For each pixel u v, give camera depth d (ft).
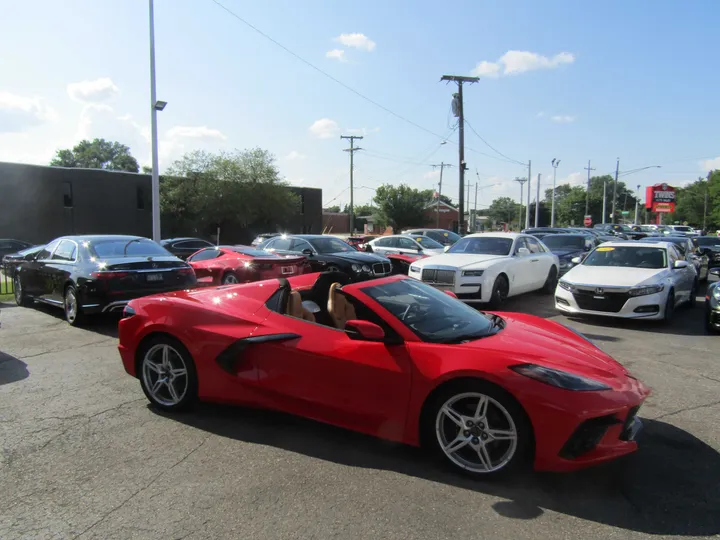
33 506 9.60
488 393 10.18
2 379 17.61
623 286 26.96
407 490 10.09
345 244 45.06
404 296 13.32
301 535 8.61
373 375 11.30
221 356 13.24
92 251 27.30
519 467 10.11
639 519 9.07
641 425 11.14
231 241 137.49
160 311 14.43
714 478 10.61
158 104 57.26
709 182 229.86
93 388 16.63
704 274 48.65
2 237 103.81
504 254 34.83
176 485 10.35
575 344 12.28
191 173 126.62
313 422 13.69
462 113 94.84
